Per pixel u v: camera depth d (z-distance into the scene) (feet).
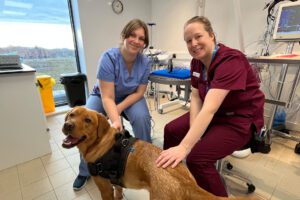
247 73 3.24
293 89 6.44
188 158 3.13
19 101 5.23
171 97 11.25
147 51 9.66
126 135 3.30
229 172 4.74
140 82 4.95
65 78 10.13
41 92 9.19
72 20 10.67
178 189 2.23
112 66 4.47
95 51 10.87
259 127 3.43
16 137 5.36
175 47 11.80
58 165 5.52
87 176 4.70
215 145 3.14
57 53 10.80
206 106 2.89
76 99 10.64
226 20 9.02
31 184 4.78
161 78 5.03
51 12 10.07
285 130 7.50
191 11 10.39
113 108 4.32
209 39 3.30
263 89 8.20
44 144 5.92
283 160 5.67
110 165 2.89
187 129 3.95
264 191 4.49
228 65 2.97
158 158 2.65
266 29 7.67
